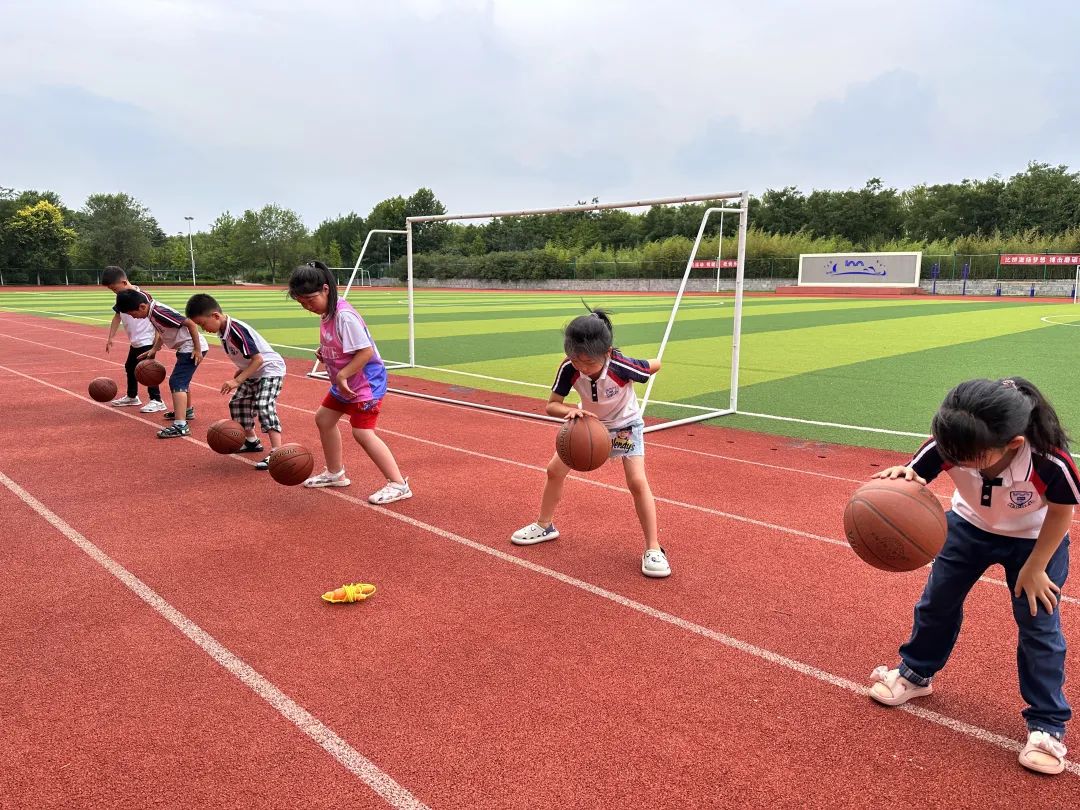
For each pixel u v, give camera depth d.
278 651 3.54
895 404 10.13
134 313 8.97
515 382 12.28
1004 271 50.81
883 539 2.81
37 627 3.77
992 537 2.78
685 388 11.64
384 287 72.94
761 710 3.08
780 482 6.40
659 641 3.65
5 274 65.38
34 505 5.68
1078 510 5.64
